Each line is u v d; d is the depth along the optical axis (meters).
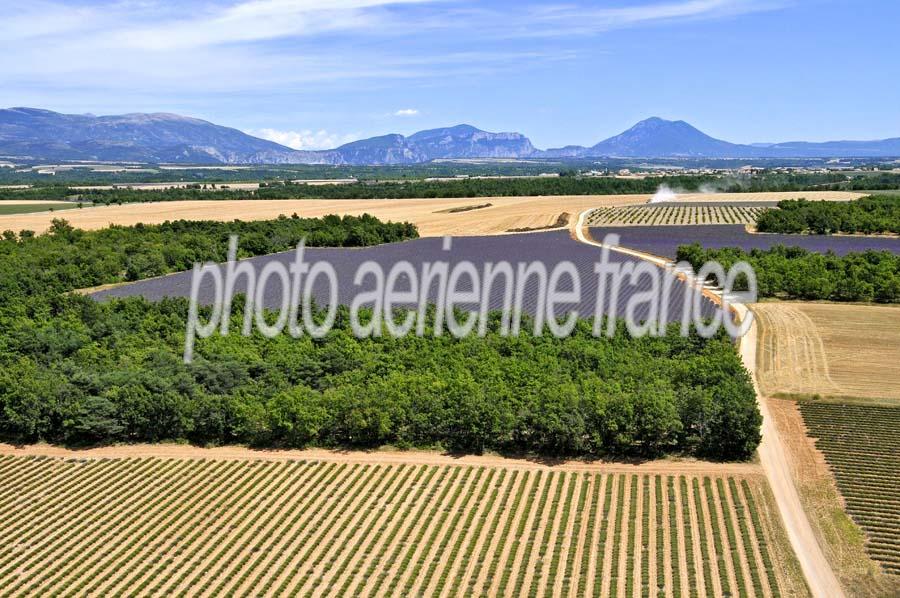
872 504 80.94
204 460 95.88
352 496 86.19
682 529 77.69
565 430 92.31
